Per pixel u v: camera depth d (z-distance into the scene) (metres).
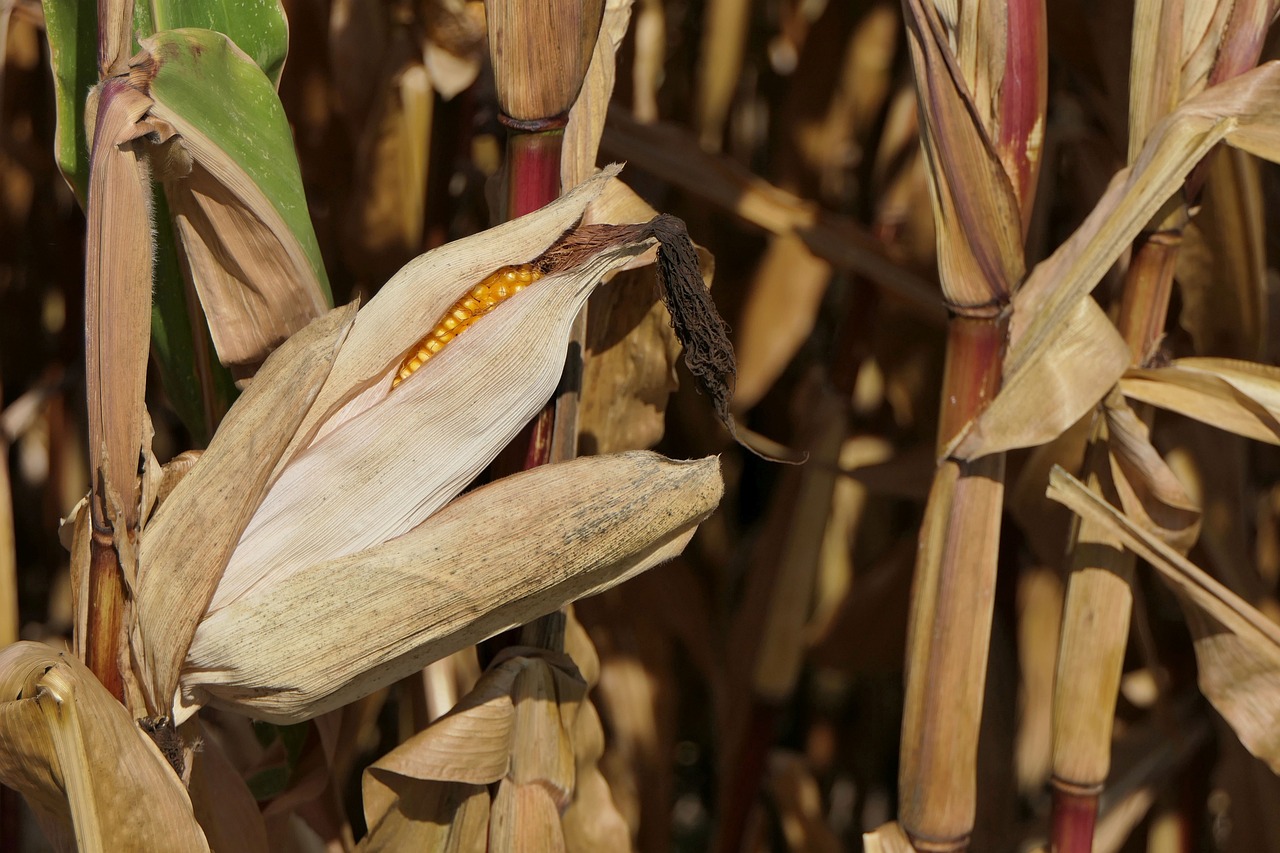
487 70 2.54
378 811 2.36
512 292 2.29
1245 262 2.48
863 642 2.75
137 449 2.25
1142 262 2.40
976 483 2.38
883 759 3.42
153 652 2.25
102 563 2.25
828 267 2.77
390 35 2.57
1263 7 2.36
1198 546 2.61
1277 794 2.62
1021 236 2.36
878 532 3.14
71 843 2.28
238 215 2.30
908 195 2.75
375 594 2.27
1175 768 2.67
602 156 2.60
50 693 2.22
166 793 2.25
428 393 2.27
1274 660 2.41
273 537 2.26
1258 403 2.38
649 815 2.77
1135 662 2.72
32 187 2.81
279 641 2.26
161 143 2.25
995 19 2.34
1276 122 2.34
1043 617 2.77
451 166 2.57
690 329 2.26
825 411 2.70
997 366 2.38
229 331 2.33
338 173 2.64
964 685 2.40
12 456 3.16
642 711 2.75
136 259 2.24
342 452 2.27
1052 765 2.45
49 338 3.01
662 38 2.70
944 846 2.41
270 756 2.48
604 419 2.45
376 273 2.60
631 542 2.28
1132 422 2.40
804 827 2.72
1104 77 2.59
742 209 2.62
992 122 2.35
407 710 2.68
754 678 2.72
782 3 3.09
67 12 2.33
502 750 2.35
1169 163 2.35
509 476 2.29
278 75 2.36
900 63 2.91
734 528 3.28
